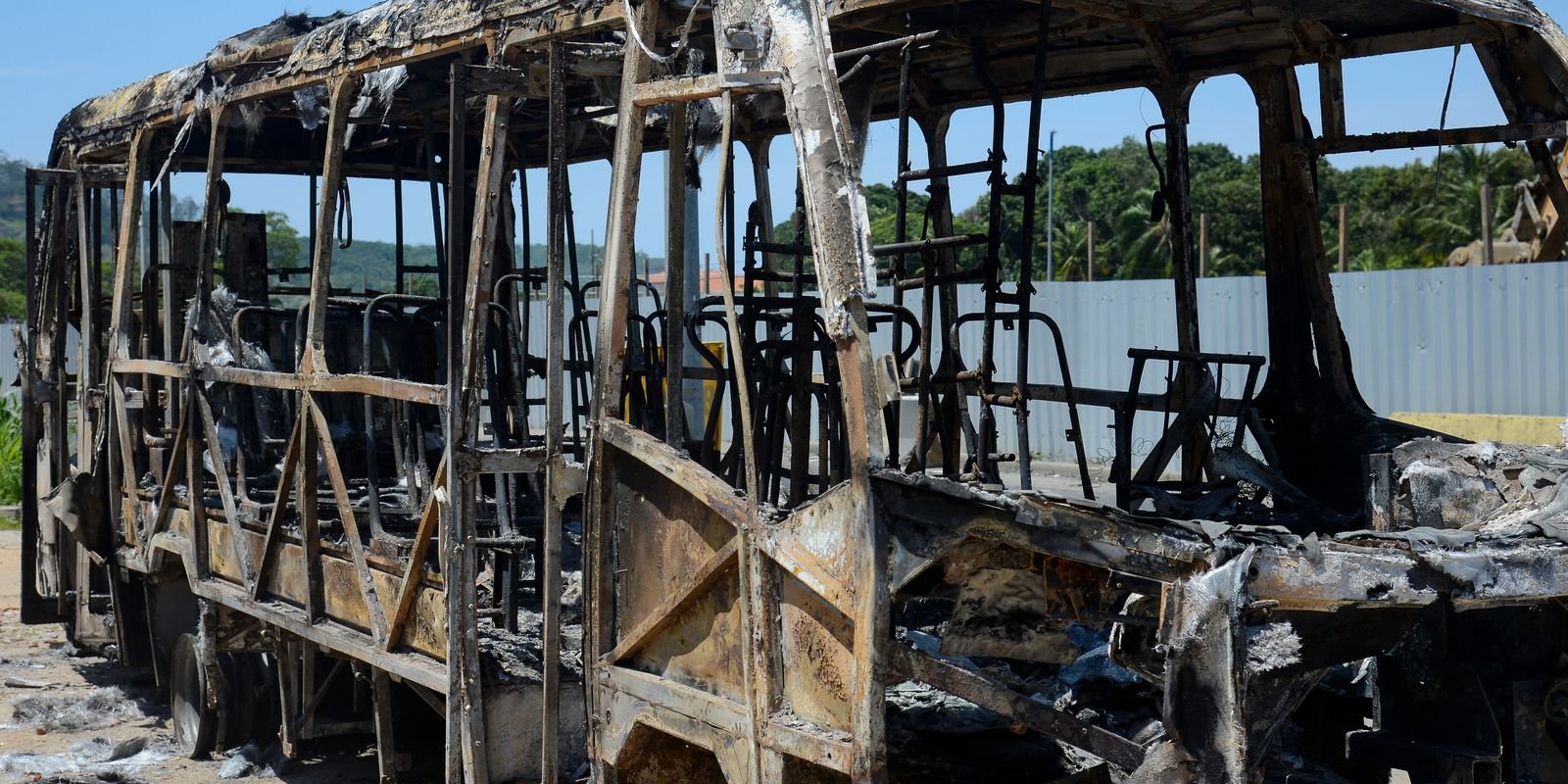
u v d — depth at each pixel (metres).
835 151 3.30
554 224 4.46
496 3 4.77
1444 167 35.28
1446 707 3.62
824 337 5.84
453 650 4.54
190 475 6.59
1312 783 4.03
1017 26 5.72
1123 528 3.02
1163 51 6.04
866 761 3.08
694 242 10.12
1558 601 3.37
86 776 6.49
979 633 3.37
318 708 6.46
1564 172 5.03
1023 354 5.45
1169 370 6.02
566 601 5.91
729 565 3.71
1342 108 5.79
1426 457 4.48
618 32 4.56
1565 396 15.34
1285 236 6.02
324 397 7.20
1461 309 15.99
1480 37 5.18
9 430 18.56
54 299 8.45
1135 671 3.35
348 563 5.52
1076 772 3.64
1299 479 5.93
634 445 4.07
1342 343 5.93
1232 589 2.91
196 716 6.89
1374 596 3.06
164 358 8.05
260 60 6.27
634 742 4.13
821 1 3.50
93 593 8.38
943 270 6.27
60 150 8.35
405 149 8.59
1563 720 3.72
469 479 4.55
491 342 5.94
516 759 4.61
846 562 3.21
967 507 3.04
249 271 7.46
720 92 3.70
